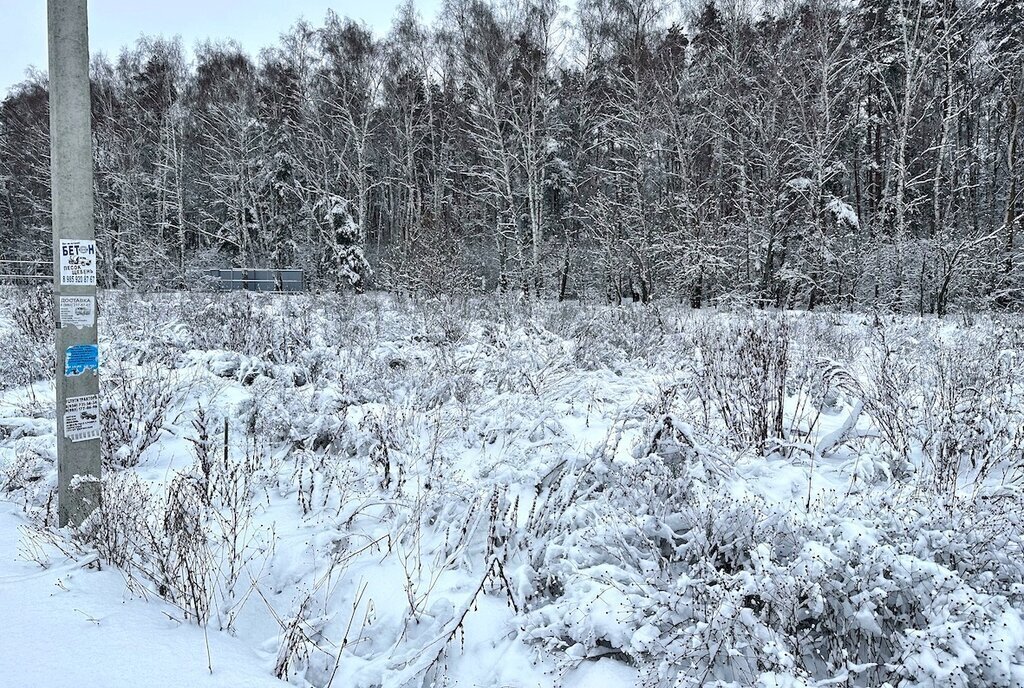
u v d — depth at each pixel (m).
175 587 3.16
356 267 30.33
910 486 3.87
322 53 35.09
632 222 24.05
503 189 29.22
